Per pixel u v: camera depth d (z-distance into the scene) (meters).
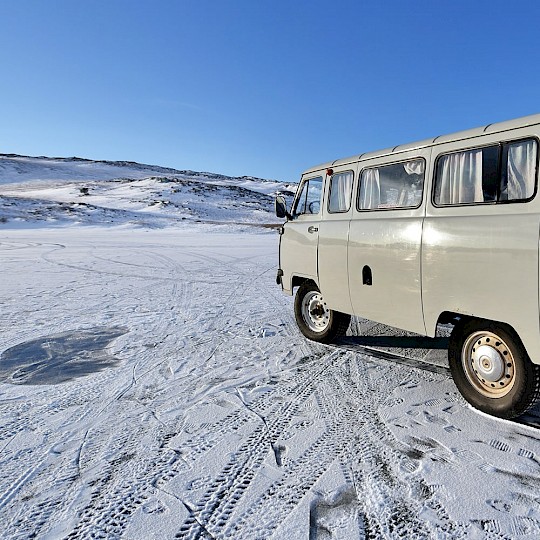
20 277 12.72
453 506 2.59
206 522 2.51
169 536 2.41
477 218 3.50
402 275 4.18
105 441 3.44
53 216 53.09
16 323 7.27
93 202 78.25
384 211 4.48
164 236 36.00
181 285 11.24
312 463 3.07
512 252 3.21
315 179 5.70
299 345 5.83
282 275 6.33
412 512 2.55
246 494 2.75
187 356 5.51
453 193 3.76
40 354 5.66
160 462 3.12
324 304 5.59
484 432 3.41
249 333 6.52
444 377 4.56
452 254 3.67
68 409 4.03
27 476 2.99
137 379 4.76
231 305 8.66
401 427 3.54
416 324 4.10
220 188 100.62
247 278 12.45
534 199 3.14
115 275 13.16
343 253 4.97
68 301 9.15
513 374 3.43
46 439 3.49
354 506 2.62
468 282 3.54
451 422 3.59
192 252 20.89
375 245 4.49
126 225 49.44
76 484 2.89
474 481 2.81
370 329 6.54
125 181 110.31
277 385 4.49
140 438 3.47
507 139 3.33
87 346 6.00
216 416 3.83
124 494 2.77
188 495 2.75
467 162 3.64
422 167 4.07
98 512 2.61
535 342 3.14
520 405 3.38
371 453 3.18
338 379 4.59
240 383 4.57
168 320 7.44
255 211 77.56
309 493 2.75
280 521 2.50
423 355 5.30
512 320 3.25
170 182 101.12
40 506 2.68
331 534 2.40
